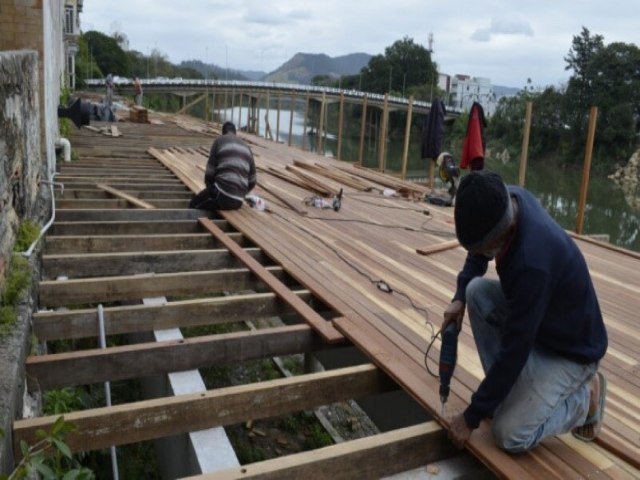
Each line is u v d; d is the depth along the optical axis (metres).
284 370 5.02
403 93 61.12
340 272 3.88
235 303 3.10
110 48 62.09
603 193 24.28
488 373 1.80
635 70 32.47
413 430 2.03
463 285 2.07
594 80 33.00
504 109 38.50
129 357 2.43
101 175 6.90
